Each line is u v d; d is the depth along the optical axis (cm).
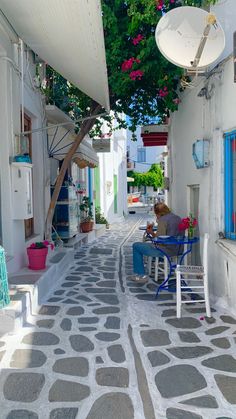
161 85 720
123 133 2328
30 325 455
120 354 381
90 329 446
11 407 291
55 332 434
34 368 349
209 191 559
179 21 499
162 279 697
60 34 413
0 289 420
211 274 560
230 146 513
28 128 741
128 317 489
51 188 964
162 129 1056
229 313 500
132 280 688
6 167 556
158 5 620
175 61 501
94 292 609
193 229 612
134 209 3312
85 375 339
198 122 629
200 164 559
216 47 496
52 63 548
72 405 294
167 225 616
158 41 493
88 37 386
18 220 600
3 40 531
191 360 369
